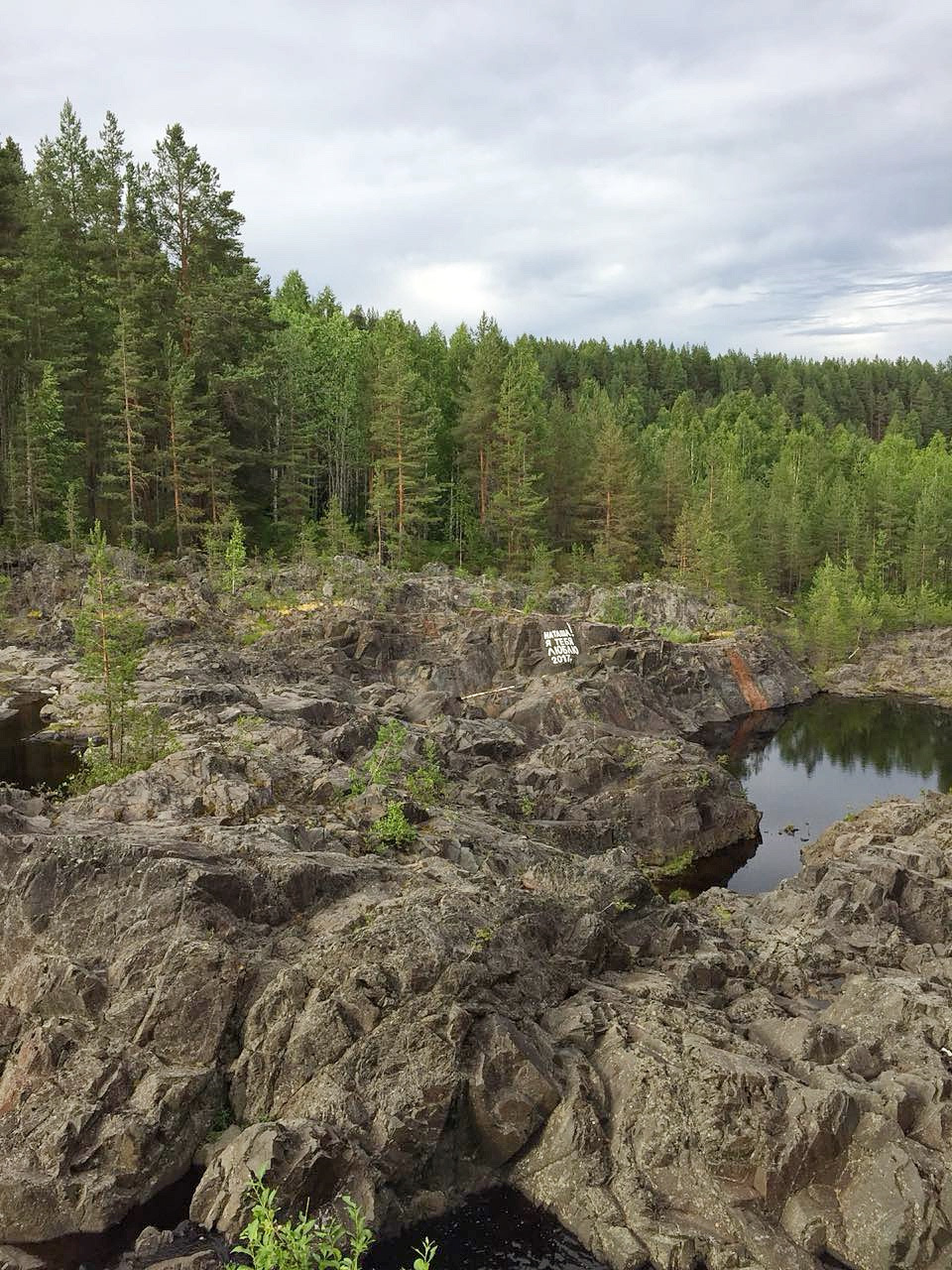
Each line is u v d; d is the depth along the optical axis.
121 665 44.47
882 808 45.62
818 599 110.62
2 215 84.00
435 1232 19.41
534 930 25.61
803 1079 21.81
